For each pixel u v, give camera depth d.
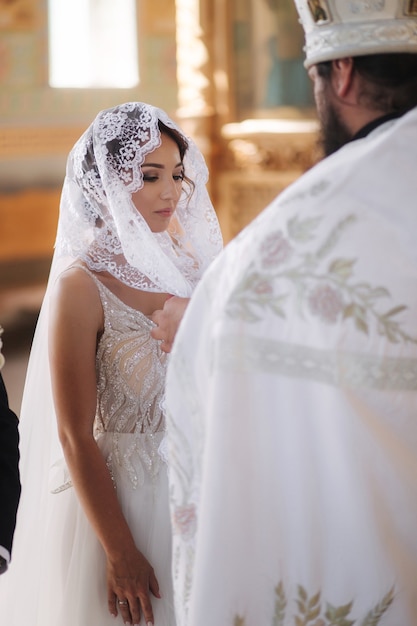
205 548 1.78
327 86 1.90
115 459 2.52
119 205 2.49
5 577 2.66
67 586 2.50
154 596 2.43
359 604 1.82
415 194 1.73
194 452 1.87
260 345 1.75
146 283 2.58
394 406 1.76
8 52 8.93
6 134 8.95
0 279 9.00
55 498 2.63
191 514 1.88
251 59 10.41
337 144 1.91
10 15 8.88
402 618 1.85
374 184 1.74
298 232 1.75
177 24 10.33
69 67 9.61
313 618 1.83
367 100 1.85
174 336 2.26
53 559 2.57
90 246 2.60
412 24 1.81
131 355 2.53
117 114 2.54
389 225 1.73
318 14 1.87
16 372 7.27
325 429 1.75
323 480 1.78
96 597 2.47
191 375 1.86
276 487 1.78
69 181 2.61
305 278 1.73
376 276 1.73
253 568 1.80
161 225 2.62
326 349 1.73
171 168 2.61
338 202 1.74
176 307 2.26
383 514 1.79
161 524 2.49
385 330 1.73
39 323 2.71
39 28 9.11
